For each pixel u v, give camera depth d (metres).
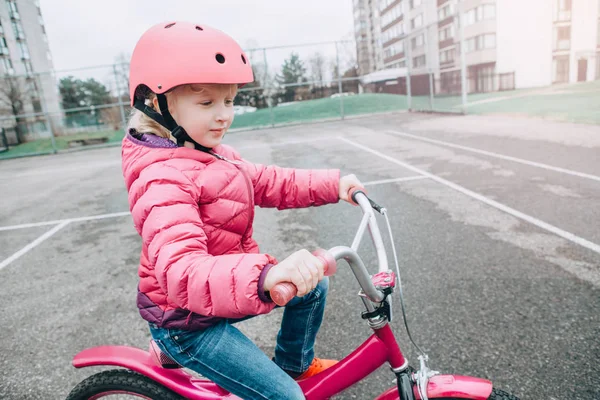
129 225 5.50
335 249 1.12
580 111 10.06
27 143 16.78
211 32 1.32
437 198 5.26
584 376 2.13
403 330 2.64
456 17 14.37
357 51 17.72
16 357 2.73
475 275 3.24
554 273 3.15
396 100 18.17
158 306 1.43
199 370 1.43
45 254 4.68
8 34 33.03
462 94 14.43
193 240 1.24
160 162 1.37
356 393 2.17
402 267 3.48
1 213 6.88
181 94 1.31
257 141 12.97
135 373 1.63
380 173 6.90
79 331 2.99
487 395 1.35
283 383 1.42
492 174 6.09
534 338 2.45
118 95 16.94
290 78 17.34
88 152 15.83
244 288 1.08
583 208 4.39
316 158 8.83
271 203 1.80
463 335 2.54
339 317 2.87
